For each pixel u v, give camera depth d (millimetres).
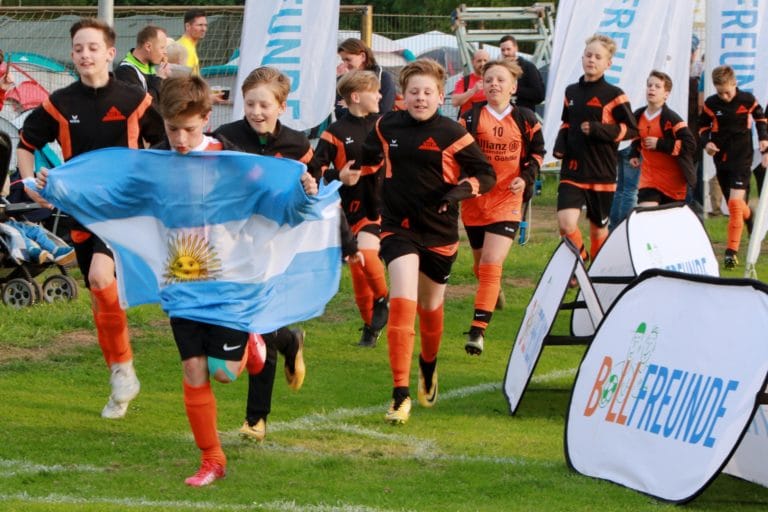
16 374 25359
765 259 45531
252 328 17266
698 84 55062
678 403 17172
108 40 21562
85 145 21625
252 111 20484
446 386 25359
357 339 30172
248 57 37938
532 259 43812
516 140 28688
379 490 17203
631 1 42719
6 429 20500
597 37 35438
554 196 67438
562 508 16375
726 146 44719
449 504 16500
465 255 44031
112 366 21688
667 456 17047
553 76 43000
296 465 18531
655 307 18062
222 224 17109
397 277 21594
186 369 17188
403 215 21859
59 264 33969
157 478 17672
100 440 19938
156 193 17250
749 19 47938
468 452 19703
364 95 29281
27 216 37375
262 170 16875
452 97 42875
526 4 105250
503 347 29750
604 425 18203
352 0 103688
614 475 17781
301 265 18422
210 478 17359
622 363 18312
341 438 20531
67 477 17609
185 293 17047
